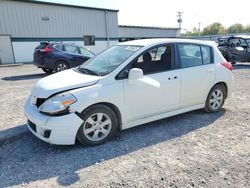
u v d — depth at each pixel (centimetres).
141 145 371
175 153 345
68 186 271
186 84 448
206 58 492
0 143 382
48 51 1083
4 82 956
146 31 3662
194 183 274
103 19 2653
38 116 340
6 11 1958
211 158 329
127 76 382
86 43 2558
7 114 519
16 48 2048
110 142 381
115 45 479
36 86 379
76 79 368
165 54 429
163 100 424
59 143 336
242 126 446
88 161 325
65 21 2339
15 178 287
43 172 300
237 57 1408
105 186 271
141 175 291
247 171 297
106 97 357
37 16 2138
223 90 523
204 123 462
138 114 400
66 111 334
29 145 377
